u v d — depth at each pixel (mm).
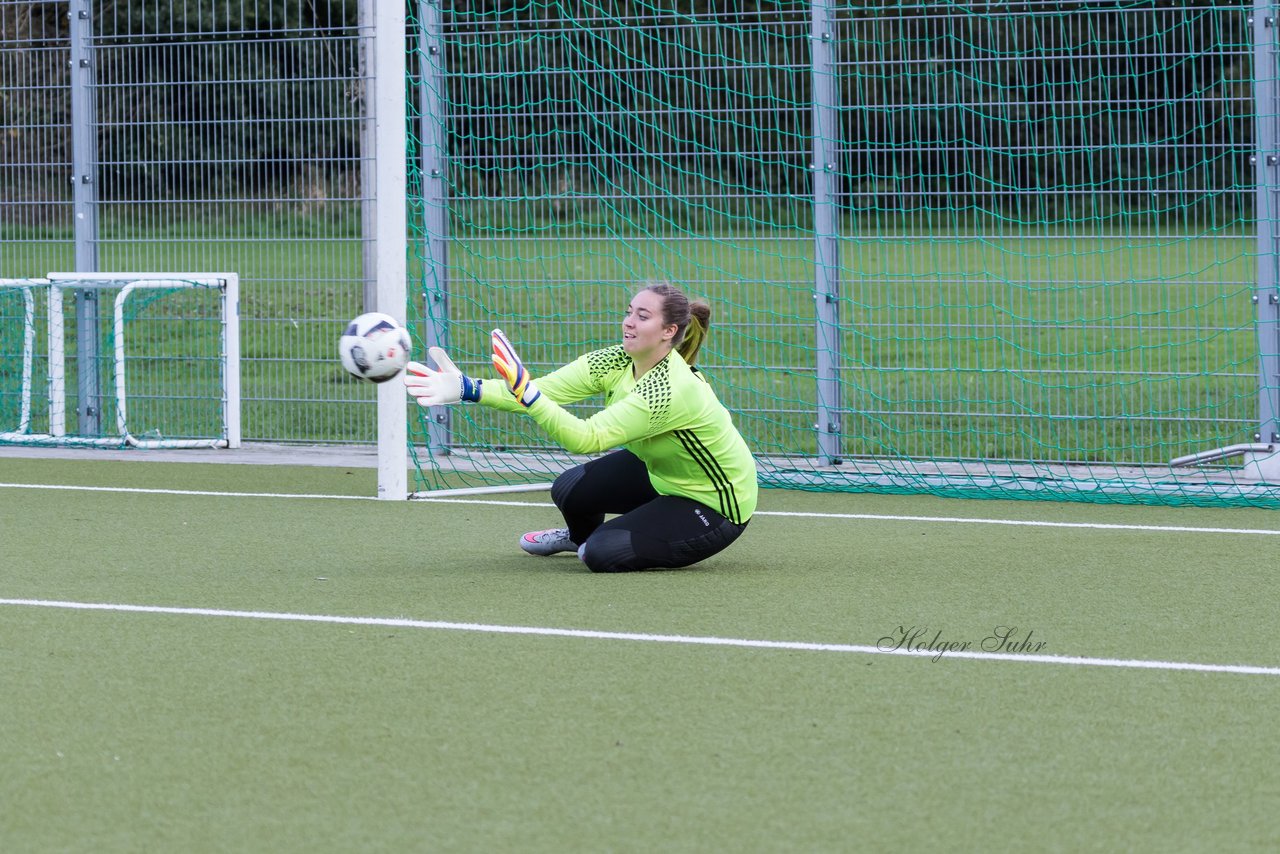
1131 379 36750
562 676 16344
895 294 40500
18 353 37781
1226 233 31438
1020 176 32938
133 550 23703
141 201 35938
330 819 12273
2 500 28469
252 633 18234
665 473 21984
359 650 17453
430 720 14781
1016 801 12672
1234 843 11812
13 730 14461
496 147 34531
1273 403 29969
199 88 35344
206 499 28766
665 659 17047
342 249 34938
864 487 30047
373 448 35562
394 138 27516
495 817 12312
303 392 35812
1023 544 24406
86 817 12320
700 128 34844
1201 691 15852
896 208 31953
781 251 37188
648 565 21938
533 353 36125
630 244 38656
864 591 20734
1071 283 33156
